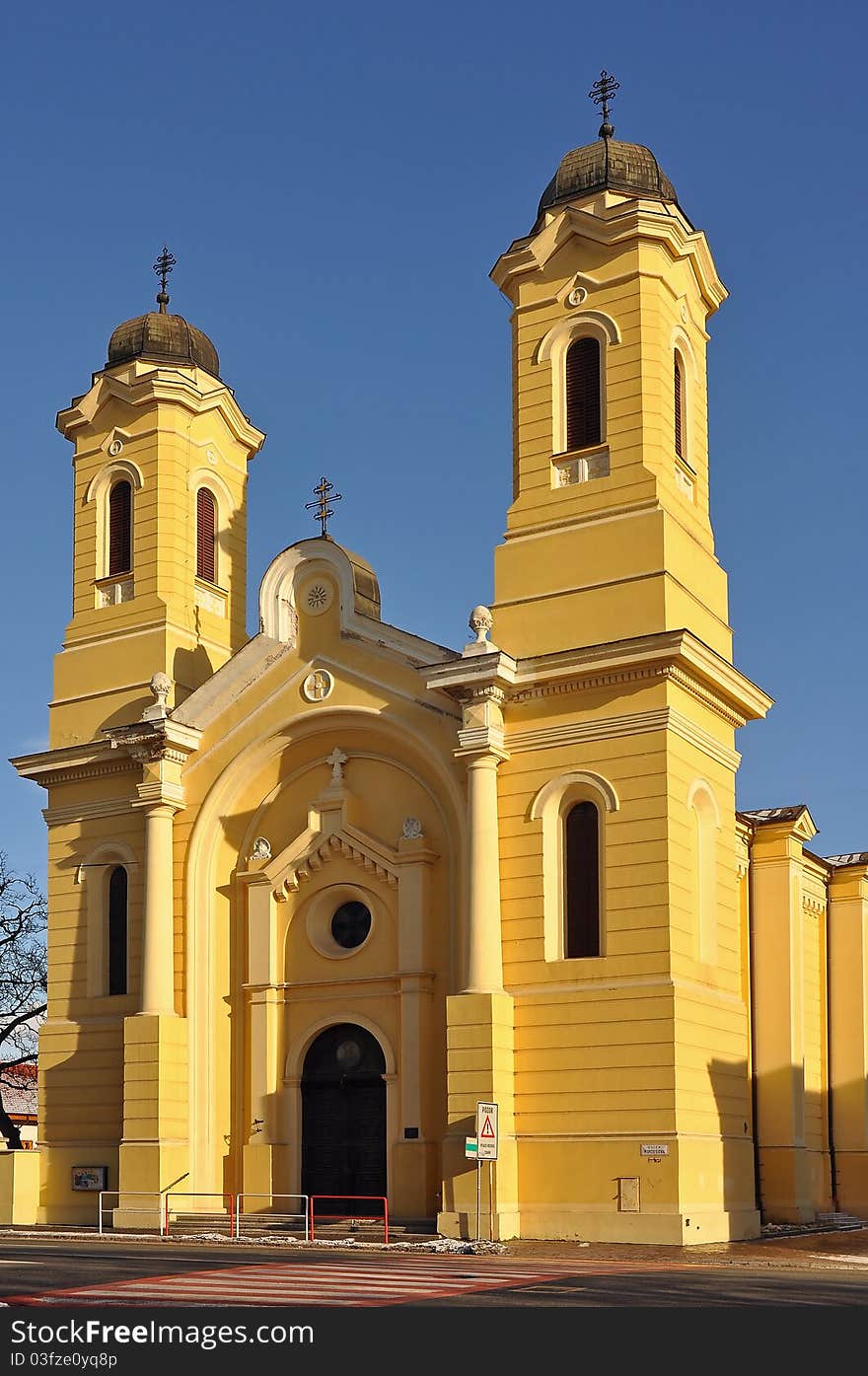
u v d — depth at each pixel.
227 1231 36.44
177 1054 39.75
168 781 41.16
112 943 43.00
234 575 47.12
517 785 36.38
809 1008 47.69
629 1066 33.75
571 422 38.69
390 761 38.94
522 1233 34.03
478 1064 34.47
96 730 44.50
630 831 34.88
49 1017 43.19
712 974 35.88
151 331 46.59
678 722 35.50
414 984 37.00
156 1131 38.91
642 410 37.47
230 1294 21.69
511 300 40.25
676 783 35.09
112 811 43.28
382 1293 22.00
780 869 44.28
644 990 33.91
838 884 50.03
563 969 35.00
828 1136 48.41
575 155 40.28
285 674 40.81
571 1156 33.97
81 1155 41.50
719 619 38.72
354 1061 38.38
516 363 39.56
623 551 36.69
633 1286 23.30
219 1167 39.47
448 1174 34.34
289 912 39.59
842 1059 48.88
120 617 45.03
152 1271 25.09
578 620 36.72
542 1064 34.75
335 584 40.44
